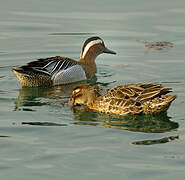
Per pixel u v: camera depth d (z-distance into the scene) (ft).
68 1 90.48
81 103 50.16
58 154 36.81
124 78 59.88
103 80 60.18
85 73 63.41
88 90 49.85
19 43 72.33
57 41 73.36
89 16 81.76
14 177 33.30
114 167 34.73
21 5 88.48
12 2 89.97
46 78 59.31
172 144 38.70
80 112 47.98
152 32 75.41
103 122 44.68
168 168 34.53
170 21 79.30
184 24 77.87
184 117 45.62
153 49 69.21
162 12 83.25
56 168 34.58
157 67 62.75
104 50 66.69
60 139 39.88
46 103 51.01
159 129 42.42
